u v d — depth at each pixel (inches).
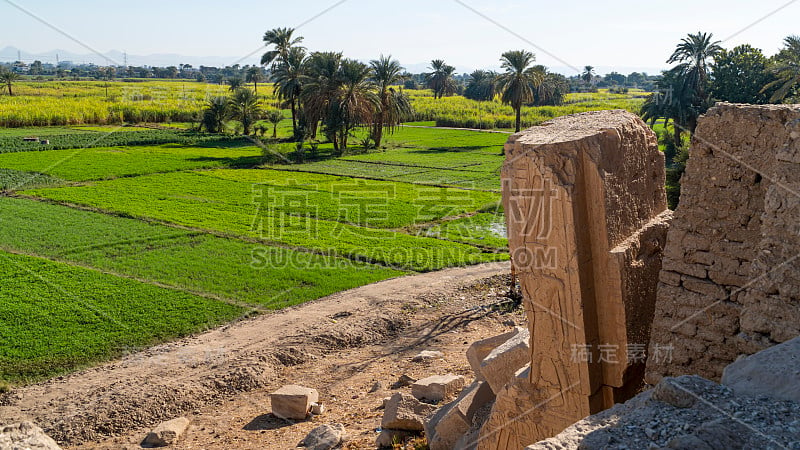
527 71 2153.1
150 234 964.0
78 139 2260.1
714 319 239.5
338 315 609.6
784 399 175.8
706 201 241.3
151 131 2625.5
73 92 3772.1
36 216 1071.0
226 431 402.0
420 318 611.5
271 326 589.6
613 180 240.1
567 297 237.5
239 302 666.2
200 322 604.4
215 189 1400.1
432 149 2281.0
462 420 309.1
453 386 401.7
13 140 2129.7
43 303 642.2
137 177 1549.0
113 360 518.0
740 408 174.2
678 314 248.7
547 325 246.4
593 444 172.9
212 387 462.9
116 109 2967.5
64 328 580.7
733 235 235.5
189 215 1113.4
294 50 2352.4
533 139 241.0
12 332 567.2
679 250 247.8
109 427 410.9
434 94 4854.8
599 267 241.6
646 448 167.3
